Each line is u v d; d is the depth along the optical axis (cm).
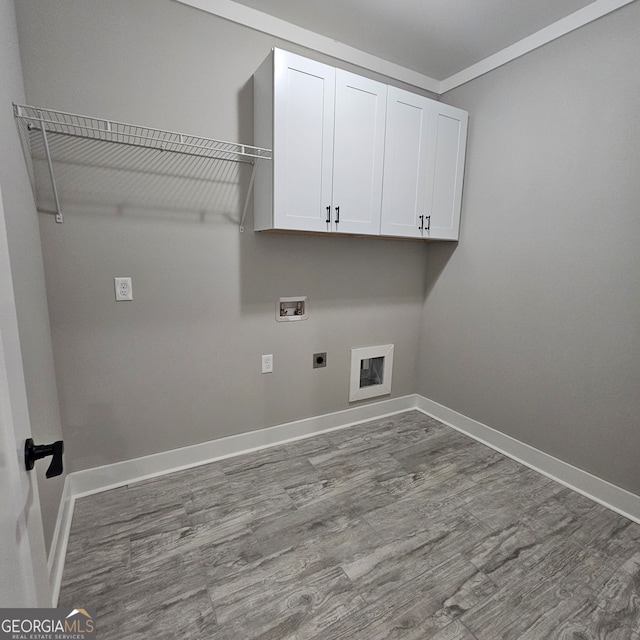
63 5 158
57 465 62
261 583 141
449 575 146
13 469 58
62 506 161
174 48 182
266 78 185
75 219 170
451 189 252
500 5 189
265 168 193
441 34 216
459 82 257
